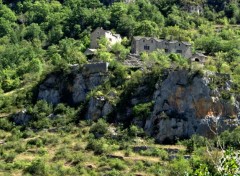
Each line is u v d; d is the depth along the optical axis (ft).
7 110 451.53
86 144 370.53
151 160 337.52
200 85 375.66
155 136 369.71
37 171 337.31
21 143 386.32
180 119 371.15
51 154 365.40
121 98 406.62
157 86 392.88
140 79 409.69
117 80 426.10
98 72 438.40
